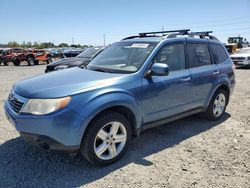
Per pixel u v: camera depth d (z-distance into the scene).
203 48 5.43
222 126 5.53
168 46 4.65
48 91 3.47
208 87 5.34
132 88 3.96
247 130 5.32
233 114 6.39
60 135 3.36
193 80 4.93
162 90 4.37
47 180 3.46
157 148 4.43
